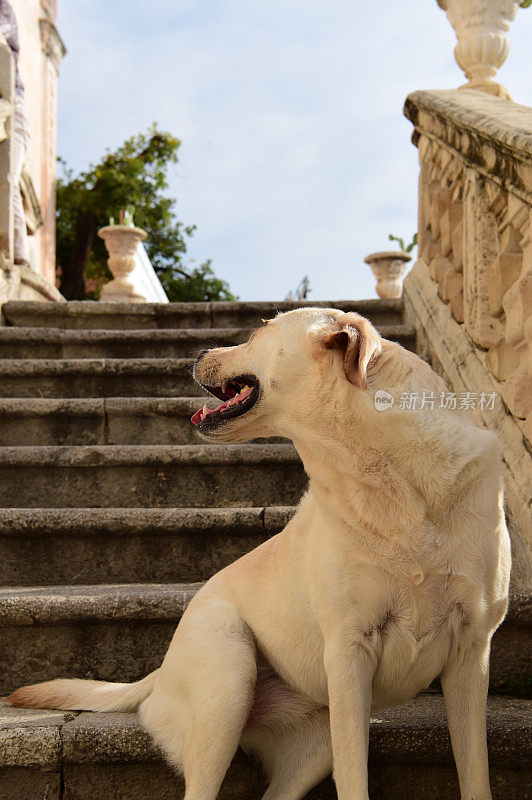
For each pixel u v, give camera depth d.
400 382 2.01
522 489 2.80
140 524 3.17
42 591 2.89
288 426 2.14
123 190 18.92
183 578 3.21
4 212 5.98
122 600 2.64
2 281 5.75
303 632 2.17
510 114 3.60
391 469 1.95
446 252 4.51
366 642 1.97
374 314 5.56
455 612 1.96
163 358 5.20
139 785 2.13
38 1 9.23
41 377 4.73
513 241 3.28
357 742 1.88
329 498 2.02
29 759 2.08
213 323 5.80
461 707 1.99
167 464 3.75
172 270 23.19
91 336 5.25
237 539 3.23
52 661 2.66
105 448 3.77
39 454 3.75
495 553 1.96
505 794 2.09
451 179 4.33
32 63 8.97
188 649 2.17
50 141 9.62
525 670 2.53
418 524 1.92
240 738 2.24
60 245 19.77
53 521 3.16
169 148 20.44
